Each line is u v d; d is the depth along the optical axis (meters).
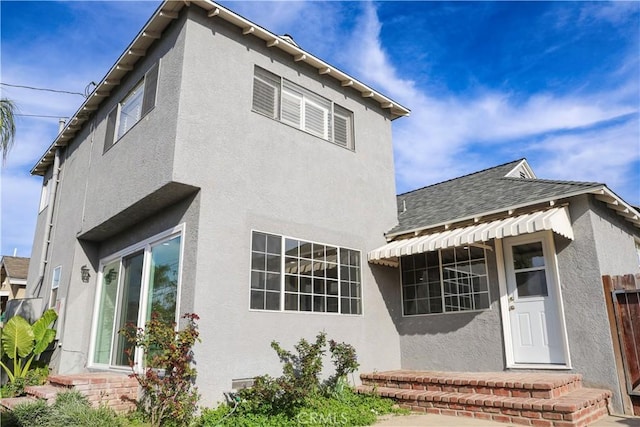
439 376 13.12
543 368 12.83
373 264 16.52
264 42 14.70
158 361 10.22
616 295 11.95
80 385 11.68
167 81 12.82
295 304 13.48
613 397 11.46
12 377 15.52
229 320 11.67
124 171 14.04
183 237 12.11
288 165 14.38
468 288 15.07
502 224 13.27
